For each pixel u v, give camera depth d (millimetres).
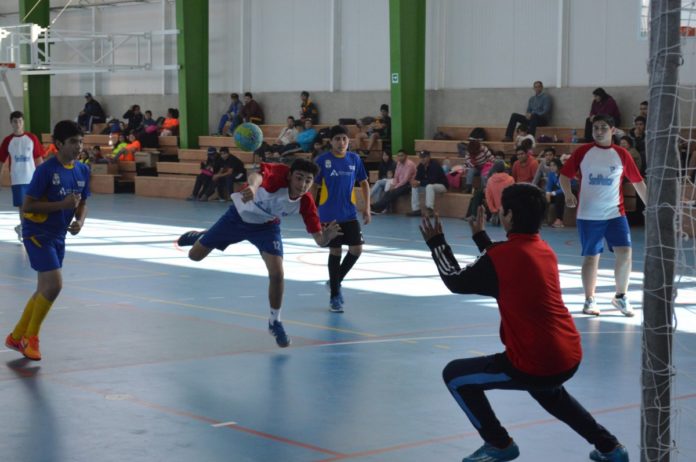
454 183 24703
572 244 18281
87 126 38031
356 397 7086
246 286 12727
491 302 11578
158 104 37219
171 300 11516
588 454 5766
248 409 6719
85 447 5816
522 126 25188
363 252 16797
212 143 32312
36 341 8188
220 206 27359
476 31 27891
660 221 4629
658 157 4609
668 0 4527
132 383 7441
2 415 6504
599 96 24250
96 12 38781
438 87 28828
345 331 9672
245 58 34156
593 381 7645
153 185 31297
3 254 15844
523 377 5066
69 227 8266
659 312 4668
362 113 30766
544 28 26406
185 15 32062
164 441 5949
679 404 6902
